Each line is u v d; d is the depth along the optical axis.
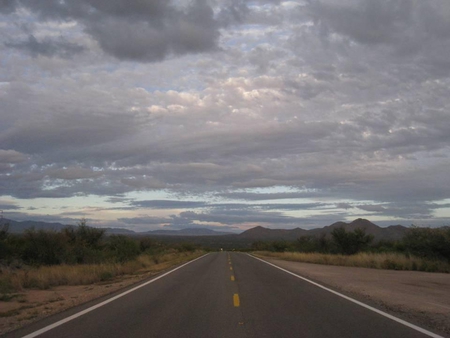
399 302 15.07
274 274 26.97
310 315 12.25
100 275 25.05
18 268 28.34
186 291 18.05
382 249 49.66
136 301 15.09
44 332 9.98
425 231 37.00
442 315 12.48
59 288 20.62
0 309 14.05
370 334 9.81
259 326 10.70
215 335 9.71
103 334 9.79
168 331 10.11
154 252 53.97
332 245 56.75
